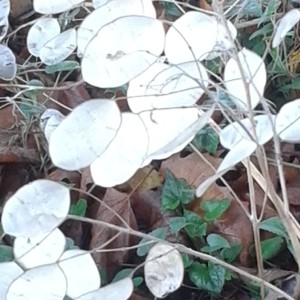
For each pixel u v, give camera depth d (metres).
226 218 0.54
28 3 0.74
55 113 0.54
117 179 0.34
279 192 0.58
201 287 0.50
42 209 0.35
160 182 0.59
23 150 0.63
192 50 0.35
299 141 0.37
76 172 0.61
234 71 0.37
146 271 0.38
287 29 0.35
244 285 0.52
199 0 0.68
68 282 0.38
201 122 0.33
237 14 0.59
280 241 0.52
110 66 0.33
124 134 0.33
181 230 0.54
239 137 0.36
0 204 0.62
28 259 0.38
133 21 0.33
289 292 0.51
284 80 0.63
